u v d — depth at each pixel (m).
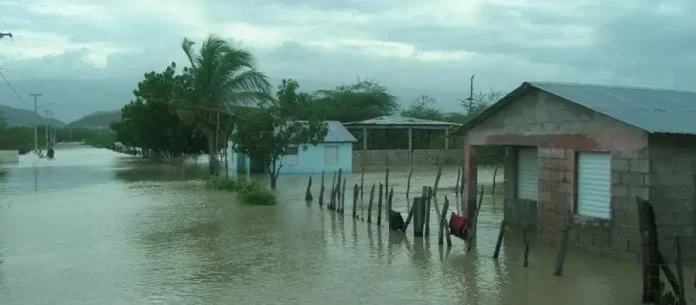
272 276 12.17
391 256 13.93
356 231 17.36
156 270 12.77
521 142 15.98
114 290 11.23
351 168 40.97
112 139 117.12
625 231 12.88
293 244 15.46
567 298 10.45
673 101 15.09
